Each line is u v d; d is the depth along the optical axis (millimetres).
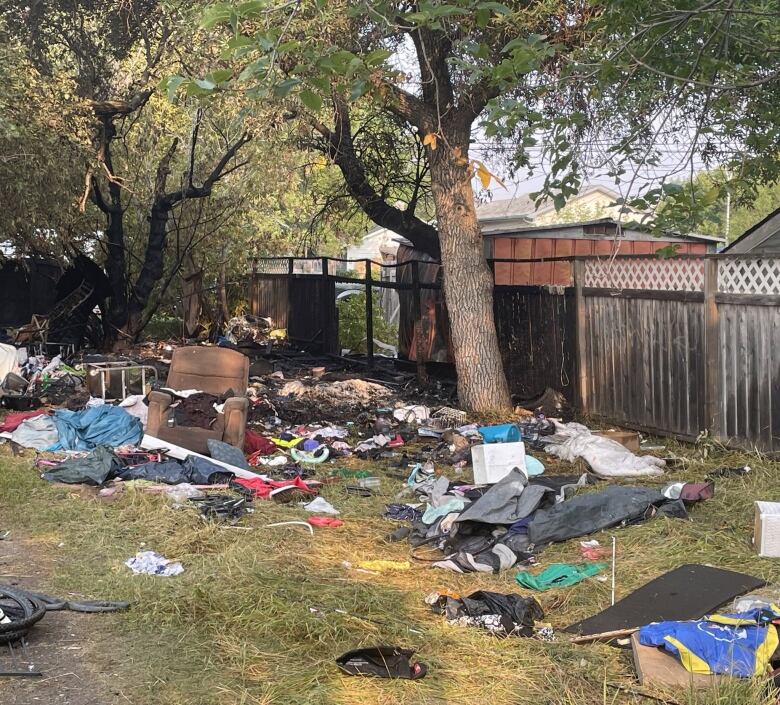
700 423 9820
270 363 18109
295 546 6660
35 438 9906
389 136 16062
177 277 22594
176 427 9570
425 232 15828
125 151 19922
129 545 6566
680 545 6430
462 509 7207
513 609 5293
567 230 16141
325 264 19500
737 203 9289
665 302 10211
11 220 15852
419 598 5652
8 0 15289
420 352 15523
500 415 11734
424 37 10805
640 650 4504
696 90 6262
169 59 15680
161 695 4223
